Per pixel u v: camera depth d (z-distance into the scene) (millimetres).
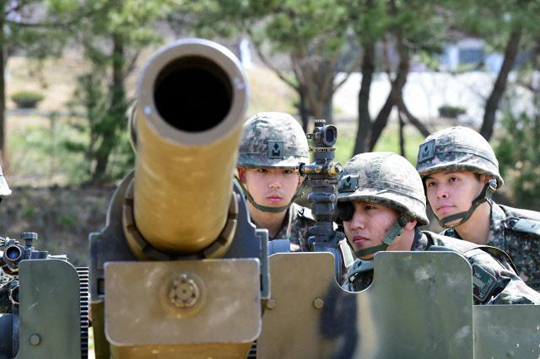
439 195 9156
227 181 4387
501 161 24047
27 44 23734
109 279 4898
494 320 6406
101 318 5250
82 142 27266
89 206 25109
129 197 4965
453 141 9102
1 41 23266
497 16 21656
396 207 7172
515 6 21578
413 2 21719
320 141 7012
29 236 6707
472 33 23125
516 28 21812
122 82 26109
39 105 41781
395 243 7352
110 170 26406
